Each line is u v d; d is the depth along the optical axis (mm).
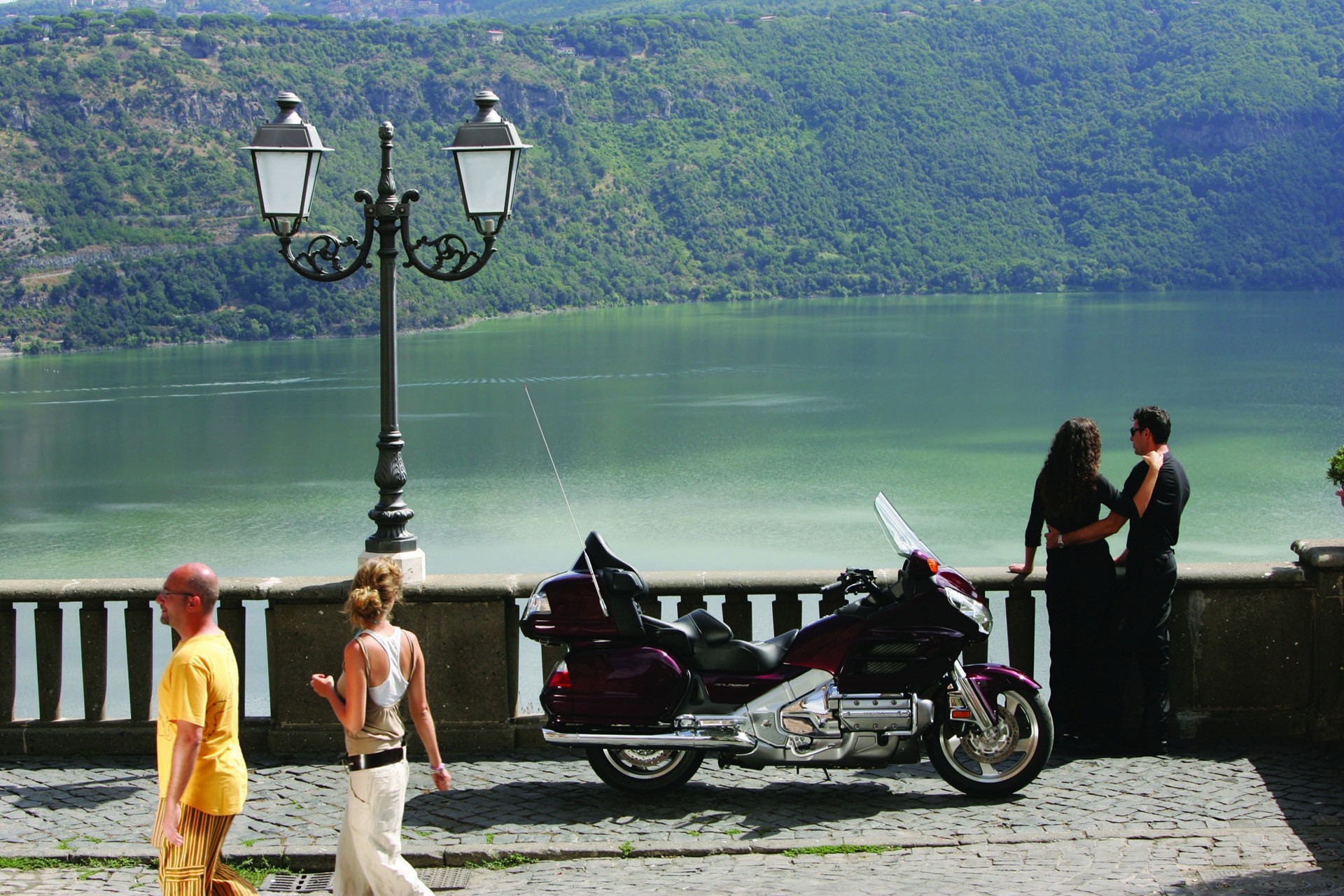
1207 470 87062
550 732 6434
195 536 75625
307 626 7387
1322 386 143625
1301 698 7336
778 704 6367
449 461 100938
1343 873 5270
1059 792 6559
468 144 7621
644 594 6492
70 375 166125
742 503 81125
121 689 26875
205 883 4578
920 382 154125
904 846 5891
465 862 5875
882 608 6473
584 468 96562
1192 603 7328
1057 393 142375
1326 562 7148
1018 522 72062
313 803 6594
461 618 7340
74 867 5906
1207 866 5445
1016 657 7469
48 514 84125
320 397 142000
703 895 5234
